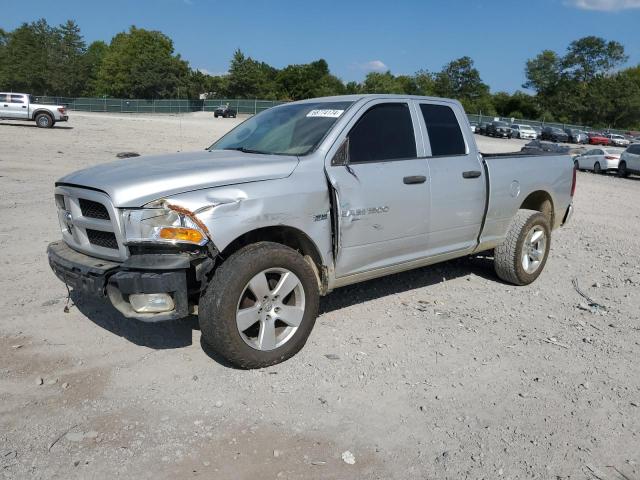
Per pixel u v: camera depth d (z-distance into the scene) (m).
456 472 3.06
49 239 7.51
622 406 3.79
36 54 97.56
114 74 97.69
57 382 3.83
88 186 3.91
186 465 3.02
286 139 4.77
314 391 3.81
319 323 4.99
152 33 102.75
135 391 3.75
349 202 4.48
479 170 5.63
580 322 5.29
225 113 66.00
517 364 4.35
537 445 3.32
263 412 3.55
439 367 4.24
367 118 4.82
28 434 3.24
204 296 3.84
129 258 3.72
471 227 5.67
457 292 6.06
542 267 6.52
